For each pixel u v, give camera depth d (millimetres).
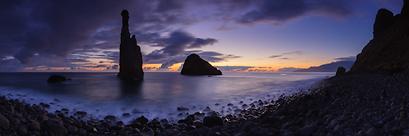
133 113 11711
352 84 18109
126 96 20266
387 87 12031
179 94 21953
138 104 15211
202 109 12930
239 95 20484
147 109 13141
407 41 23172
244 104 13891
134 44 55281
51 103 15172
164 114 11484
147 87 32156
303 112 8375
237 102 15711
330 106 8719
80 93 23141
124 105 14773
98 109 13273
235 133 5965
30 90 27641
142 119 9250
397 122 4941
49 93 23328
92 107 14008
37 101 17016
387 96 8961
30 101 17016
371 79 19234
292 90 24094
